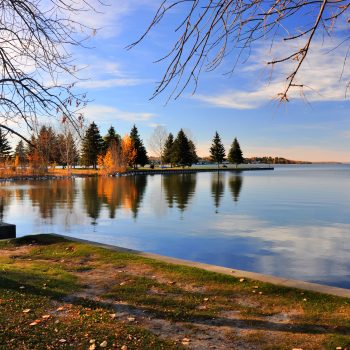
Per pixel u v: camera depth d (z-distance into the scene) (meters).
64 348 4.81
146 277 7.80
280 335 5.20
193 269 8.09
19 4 5.40
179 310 6.14
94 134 82.12
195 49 2.60
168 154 109.38
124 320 5.80
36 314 5.95
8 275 7.88
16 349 4.74
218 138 106.12
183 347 4.92
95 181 55.06
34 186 45.34
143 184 48.91
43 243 11.15
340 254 13.23
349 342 4.88
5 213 22.91
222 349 4.88
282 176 75.69
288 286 6.85
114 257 9.37
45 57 5.61
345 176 78.12
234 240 15.55
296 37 2.43
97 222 19.81
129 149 85.38
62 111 5.63
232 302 6.39
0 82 5.87
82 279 7.80
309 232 17.31
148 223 19.55
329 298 6.27
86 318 5.83
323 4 2.24
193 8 2.50
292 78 2.52
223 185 47.91
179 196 33.75
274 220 20.66
